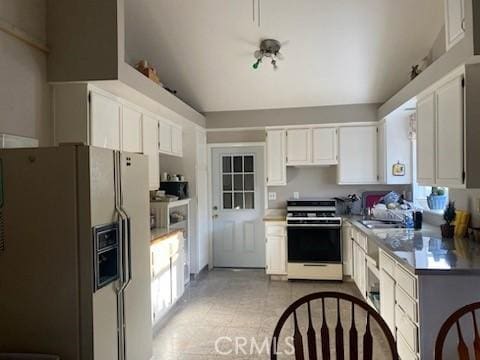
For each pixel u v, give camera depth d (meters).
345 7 3.17
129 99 3.03
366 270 3.53
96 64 2.41
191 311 3.72
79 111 2.49
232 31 3.49
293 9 3.21
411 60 3.84
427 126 2.85
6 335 1.91
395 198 4.27
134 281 2.35
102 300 1.95
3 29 2.06
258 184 5.40
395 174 4.34
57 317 1.88
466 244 2.61
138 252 2.41
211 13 3.29
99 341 1.92
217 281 4.79
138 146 3.35
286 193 5.28
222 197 5.48
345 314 3.56
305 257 4.66
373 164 4.75
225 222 5.47
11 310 1.91
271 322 3.41
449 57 2.30
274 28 3.43
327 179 5.18
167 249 3.49
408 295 2.22
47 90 2.46
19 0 2.21
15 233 1.90
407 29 3.41
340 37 3.52
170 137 4.25
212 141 5.43
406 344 2.28
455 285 2.03
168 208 3.88
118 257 2.10
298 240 4.68
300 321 3.41
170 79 4.29
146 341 2.52
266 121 4.97
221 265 5.48
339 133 4.83
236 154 5.44
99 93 2.63
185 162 4.81
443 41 3.35
